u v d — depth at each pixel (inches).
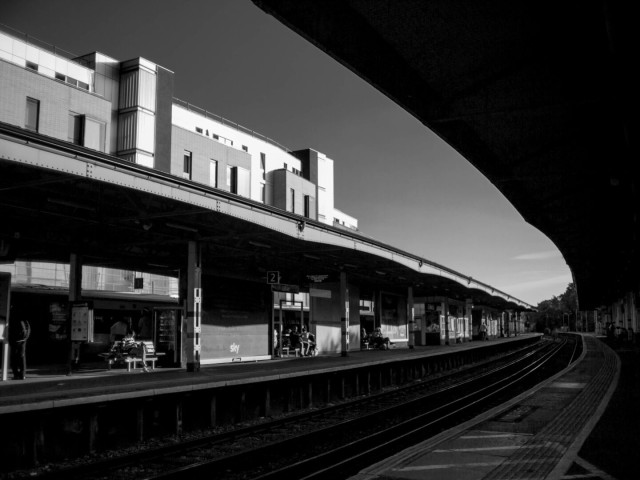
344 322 1122.7
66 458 419.8
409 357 1032.8
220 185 1590.8
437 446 372.5
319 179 2299.5
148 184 507.8
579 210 793.6
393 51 364.2
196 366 720.3
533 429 433.7
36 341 935.0
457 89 412.8
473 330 2709.2
